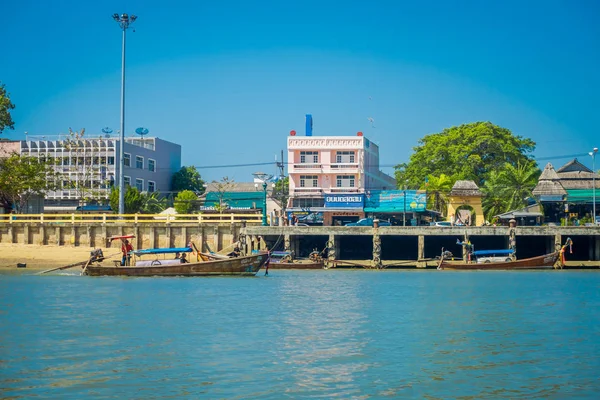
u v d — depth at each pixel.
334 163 99.44
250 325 34.75
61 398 21.56
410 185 118.94
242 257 64.00
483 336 32.06
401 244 93.00
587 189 98.12
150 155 115.00
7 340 30.25
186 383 23.25
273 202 111.19
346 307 42.22
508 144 116.81
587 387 23.20
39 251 77.88
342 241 92.69
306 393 22.28
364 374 24.64
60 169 104.88
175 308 40.84
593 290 53.53
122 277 62.47
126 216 85.81
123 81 81.00
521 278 65.81
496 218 95.25
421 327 34.59
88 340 30.33
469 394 22.36
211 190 127.81
